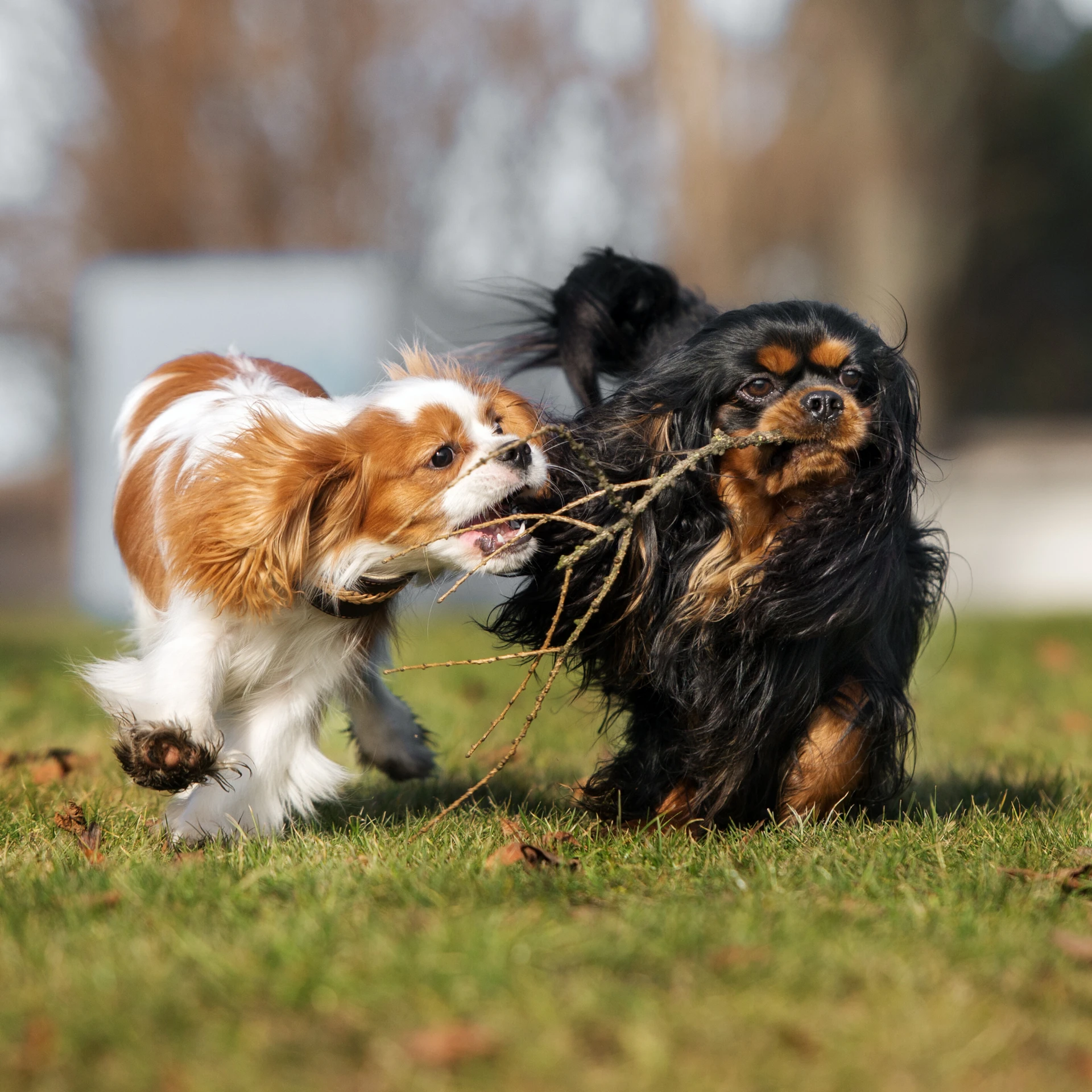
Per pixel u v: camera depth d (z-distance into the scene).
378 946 3.88
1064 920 4.32
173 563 5.39
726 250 30.03
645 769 6.19
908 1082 3.21
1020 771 7.55
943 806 6.54
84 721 8.84
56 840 5.46
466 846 5.27
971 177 34.47
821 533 5.78
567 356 7.28
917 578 6.49
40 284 38.06
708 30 29.48
